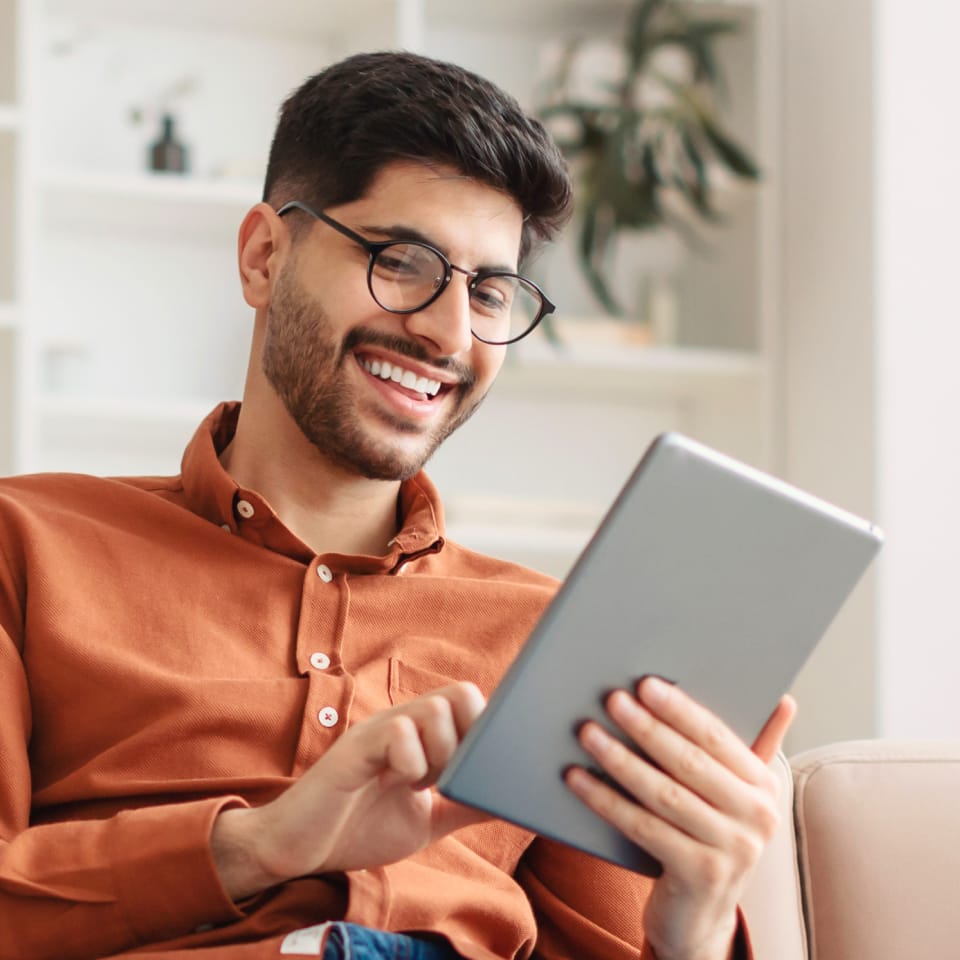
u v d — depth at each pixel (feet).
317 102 4.21
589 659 2.78
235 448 4.34
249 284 4.39
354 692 3.79
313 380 4.05
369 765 2.95
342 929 3.07
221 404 4.50
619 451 10.73
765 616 2.92
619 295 10.69
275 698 3.73
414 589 4.15
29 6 8.71
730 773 2.90
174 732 3.65
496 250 4.09
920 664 9.08
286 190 4.28
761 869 4.02
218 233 9.73
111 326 9.64
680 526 2.75
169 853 3.11
